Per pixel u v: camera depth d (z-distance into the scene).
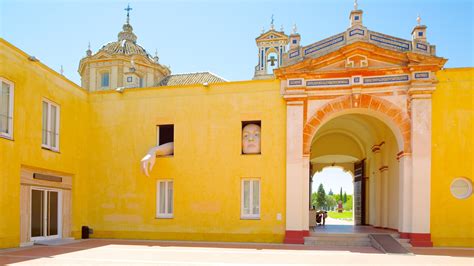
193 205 16.81
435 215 14.91
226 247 14.44
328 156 25.00
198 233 16.61
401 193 15.48
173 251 13.27
